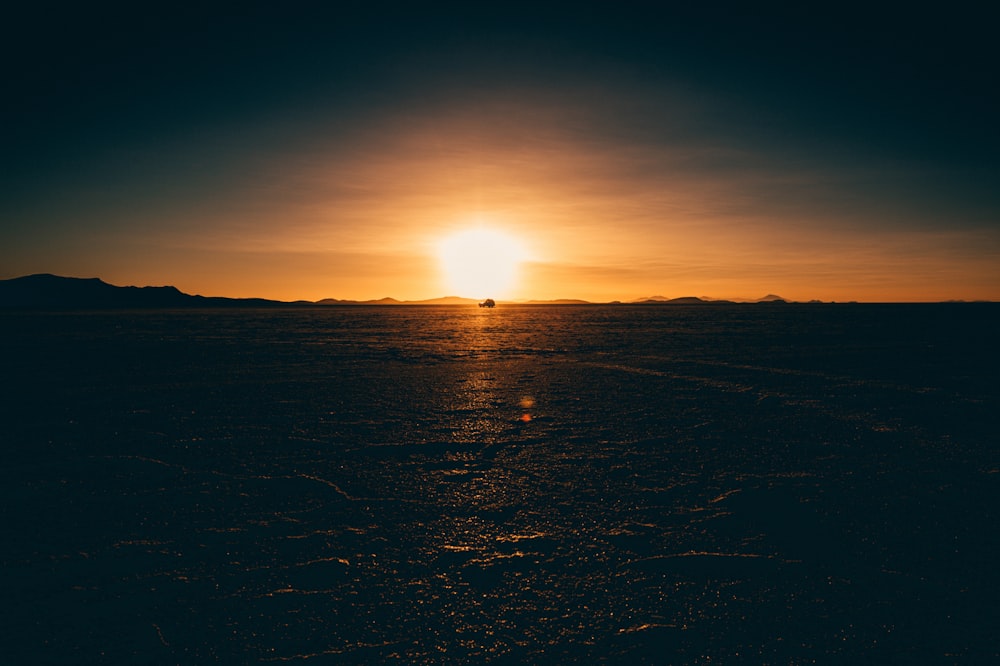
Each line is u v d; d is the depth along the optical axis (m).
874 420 10.53
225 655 3.67
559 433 9.84
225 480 7.25
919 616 4.04
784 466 7.71
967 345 27.39
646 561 4.93
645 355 24.11
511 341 34.09
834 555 5.01
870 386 14.59
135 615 4.13
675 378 16.70
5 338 34.81
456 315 108.12
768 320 65.81
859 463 7.81
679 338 35.19
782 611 4.12
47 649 3.74
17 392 14.28
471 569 4.82
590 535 5.50
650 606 4.21
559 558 5.01
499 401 13.13
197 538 5.46
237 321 68.94
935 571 4.70
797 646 3.71
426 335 41.12
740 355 23.45
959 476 7.19
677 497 6.54
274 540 5.42
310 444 9.11
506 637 3.84
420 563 4.94
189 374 17.98
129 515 6.04
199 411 11.88
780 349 26.02
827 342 30.02
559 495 6.64
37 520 5.90
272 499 6.55
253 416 11.38
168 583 4.59
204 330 46.28
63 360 22.06
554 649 3.70
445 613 4.14
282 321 70.50
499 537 5.47
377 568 4.85
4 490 6.83
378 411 11.94
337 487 6.96
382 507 6.29
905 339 31.86
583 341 33.50
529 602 4.29
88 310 140.25
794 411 11.49
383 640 3.82
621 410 11.88
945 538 5.34
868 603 4.22
